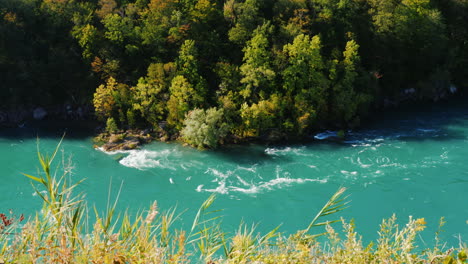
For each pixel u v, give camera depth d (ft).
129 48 209.97
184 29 210.79
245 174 147.43
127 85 203.82
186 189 136.46
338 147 169.89
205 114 184.03
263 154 165.48
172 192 134.51
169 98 193.36
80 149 171.22
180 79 189.47
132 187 137.59
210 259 17.44
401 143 171.01
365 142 174.40
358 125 196.03
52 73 215.31
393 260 18.67
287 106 192.95
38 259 14.28
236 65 208.13
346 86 202.18
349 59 205.46
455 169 144.15
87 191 133.18
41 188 132.36
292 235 19.03
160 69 195.42
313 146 172.35
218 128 182.50
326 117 198.49
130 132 189.47
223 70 198.90
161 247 15.51
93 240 14.83
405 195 126.41
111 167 153.17
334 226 109.91
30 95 213.05
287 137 181.57
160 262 14.96
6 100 209.15
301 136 183.62
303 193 131.95
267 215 119.03
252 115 182.60
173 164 156.66
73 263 13.92
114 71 210.18
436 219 111.04
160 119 193.77
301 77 199.31
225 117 185.47
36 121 209.26
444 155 157.07
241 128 183.93
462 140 173.17
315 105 197.47
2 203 122.72
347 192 130.31
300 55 194.59
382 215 114.93
